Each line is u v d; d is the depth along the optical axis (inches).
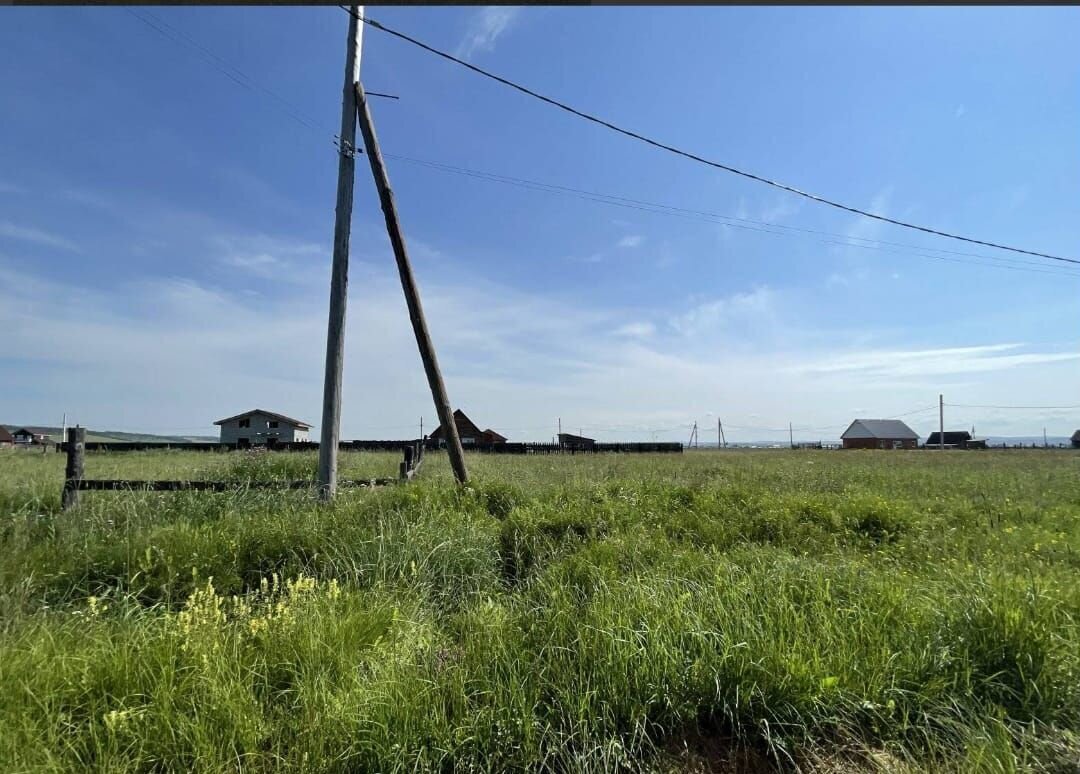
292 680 112.9
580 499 300.4
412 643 128.9
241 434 2306.8
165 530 191.9
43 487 278.7
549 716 100.4
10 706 94.3
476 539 213.3
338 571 177.8
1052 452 1878.7
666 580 156.4
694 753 96.6
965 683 109.1
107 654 110.7
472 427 2393.0
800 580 157.3
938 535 251.1
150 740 91.0
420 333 349.7
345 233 311.4
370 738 91.7
